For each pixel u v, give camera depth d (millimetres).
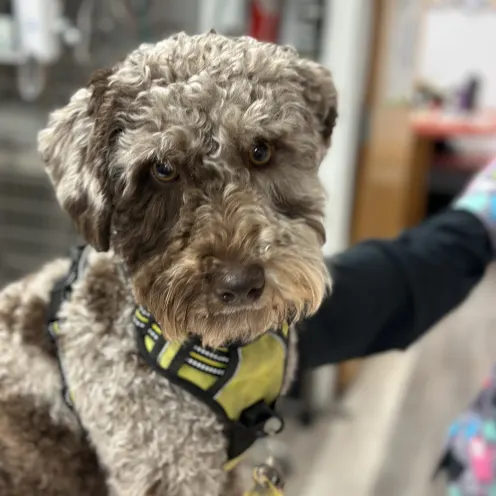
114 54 799
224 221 351
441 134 1533
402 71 1079
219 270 336
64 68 798
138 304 374
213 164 359
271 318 355
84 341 392
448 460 592
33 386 421
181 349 365
